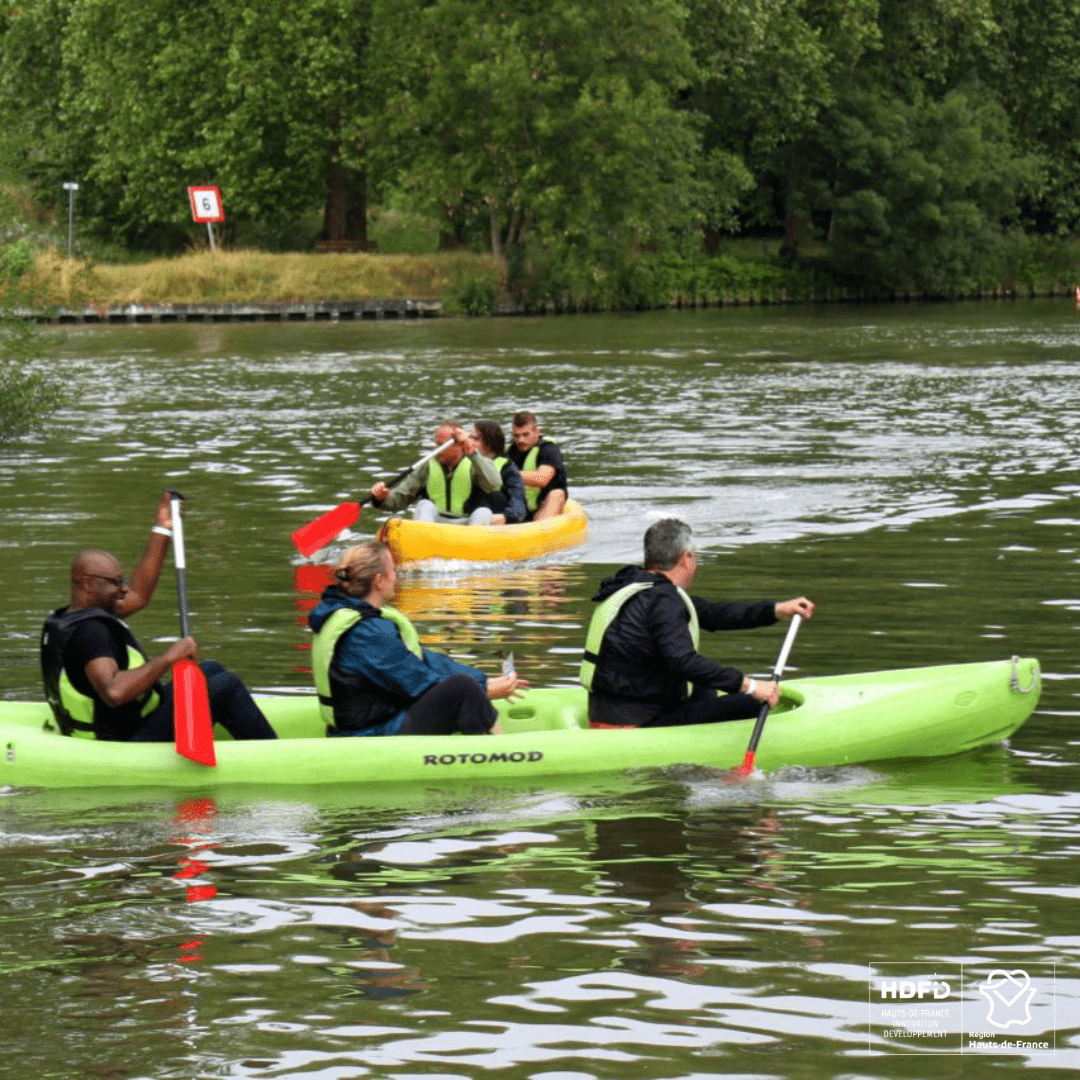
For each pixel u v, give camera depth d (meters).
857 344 71.19
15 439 39.09
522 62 90.94
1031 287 121.94
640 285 104.62
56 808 12.83
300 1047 8.70
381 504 25.41
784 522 26.78
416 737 13.62
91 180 103.44
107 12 95.00
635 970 9.62
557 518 25.34
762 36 101.81
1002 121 117.00
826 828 12.29
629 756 13.84
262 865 11.50
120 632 13.51
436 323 89.00
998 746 14.68
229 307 90.44
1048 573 22.19
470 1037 8.80
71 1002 9.26
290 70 92.06
